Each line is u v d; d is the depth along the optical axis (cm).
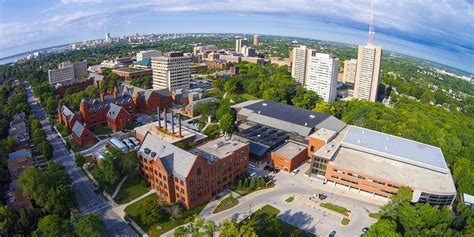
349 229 10319
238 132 17138
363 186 12438
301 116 18288
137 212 10544
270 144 15250
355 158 13538
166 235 9738
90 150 15775
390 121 19400
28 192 10412
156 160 11262
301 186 12875
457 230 10431
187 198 10712
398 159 13425
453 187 11756
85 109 18075
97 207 11162
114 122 18038
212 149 12725
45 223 8912
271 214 10850
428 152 14100
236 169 12800
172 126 15588
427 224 10069
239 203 11512
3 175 12694
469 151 16375
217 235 9650
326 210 11306
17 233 9388
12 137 15562
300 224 10462
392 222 9350
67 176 11581
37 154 15462
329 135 15112
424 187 11625
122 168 12400
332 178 13038
